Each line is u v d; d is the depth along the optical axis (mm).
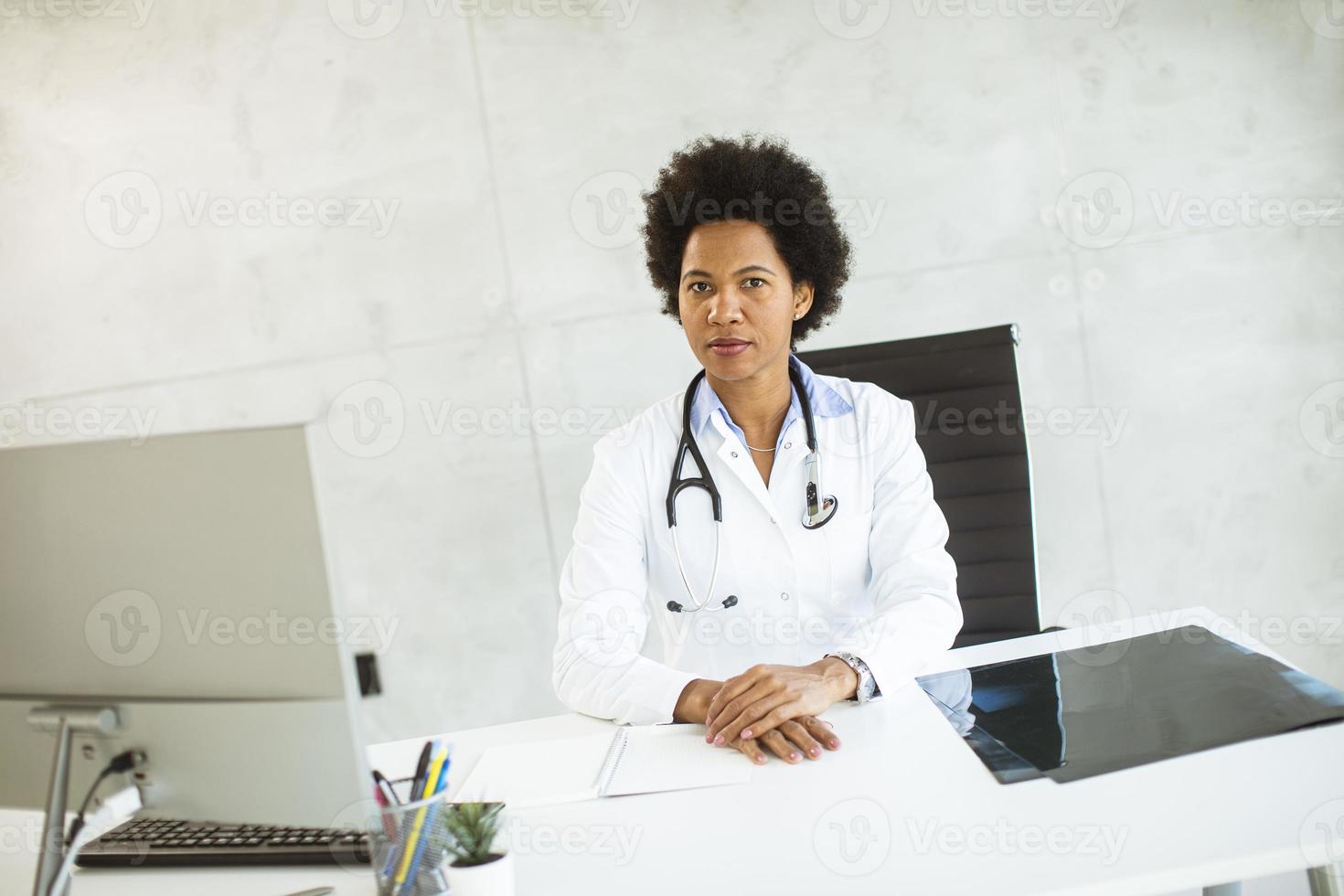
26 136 2967
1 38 2934
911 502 1770
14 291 3016
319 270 2936
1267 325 2859
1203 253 2838
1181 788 1150
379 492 2988
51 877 1108
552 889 1116
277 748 1073
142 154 2943
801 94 2809
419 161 2883
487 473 2975
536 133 2859
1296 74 2795
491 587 3016
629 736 1493
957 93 2799
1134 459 2893
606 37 2820
